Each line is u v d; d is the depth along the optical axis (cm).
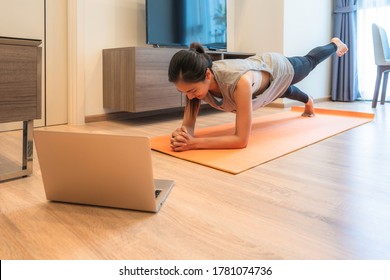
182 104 259
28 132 118
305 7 352
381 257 69
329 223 83
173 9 272
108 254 70
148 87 233
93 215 88
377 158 144
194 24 292
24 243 74
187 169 127
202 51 148
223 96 157
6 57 106
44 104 230
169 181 110
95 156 88
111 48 247
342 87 402
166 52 242
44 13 222
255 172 124
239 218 86
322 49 235
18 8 211
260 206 94
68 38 233
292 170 127
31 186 111
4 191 106
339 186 110
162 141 173
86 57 239
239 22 362
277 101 329
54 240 75
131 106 229
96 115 251
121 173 87
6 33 208
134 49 222
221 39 325
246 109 150
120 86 236
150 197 87
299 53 350
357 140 179
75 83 235
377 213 89
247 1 352
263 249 71
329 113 269
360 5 394
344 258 68
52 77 232
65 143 89
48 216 88
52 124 236
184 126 163
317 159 142
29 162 120
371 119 244
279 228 81
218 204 95
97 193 92
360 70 404
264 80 172
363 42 396
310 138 178
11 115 109
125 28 260
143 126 231
